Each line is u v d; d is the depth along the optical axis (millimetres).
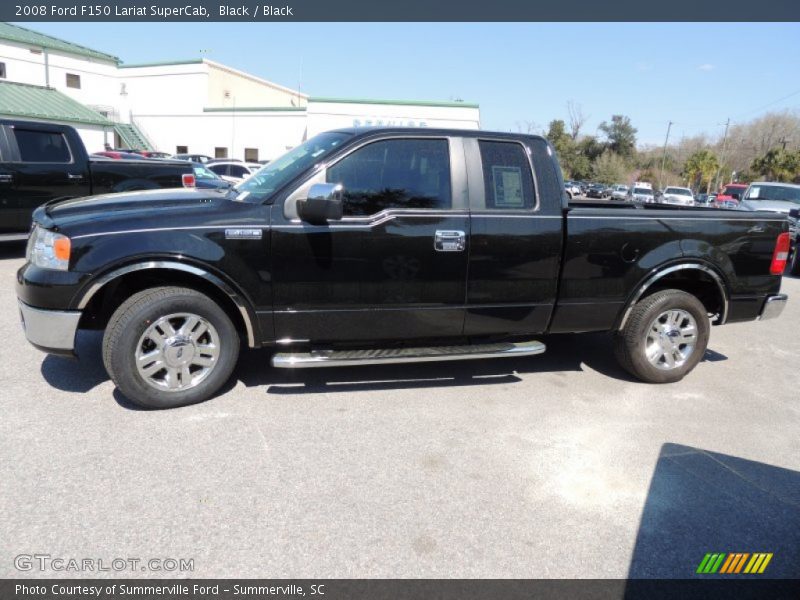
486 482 3094
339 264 3758
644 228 4316
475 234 3951
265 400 3959
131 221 3492
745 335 6582
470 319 4113
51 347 3490
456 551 2537
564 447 3527
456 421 3805
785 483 3258
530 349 4180
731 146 80562
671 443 3666
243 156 37844
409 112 32062
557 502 2949
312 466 3150
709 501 3033
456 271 3971
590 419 3957
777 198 14969
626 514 2881
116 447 3225
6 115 25969
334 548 2510
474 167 4012
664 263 4391
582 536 2689
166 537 2518
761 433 3887
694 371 5129
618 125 70438
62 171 8344
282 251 3660
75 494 2777
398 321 3975
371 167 3836
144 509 2693
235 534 2562
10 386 3977
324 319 3842
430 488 3006
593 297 4316
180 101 38469
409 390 4289
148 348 3617
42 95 29906
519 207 4098
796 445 3738
